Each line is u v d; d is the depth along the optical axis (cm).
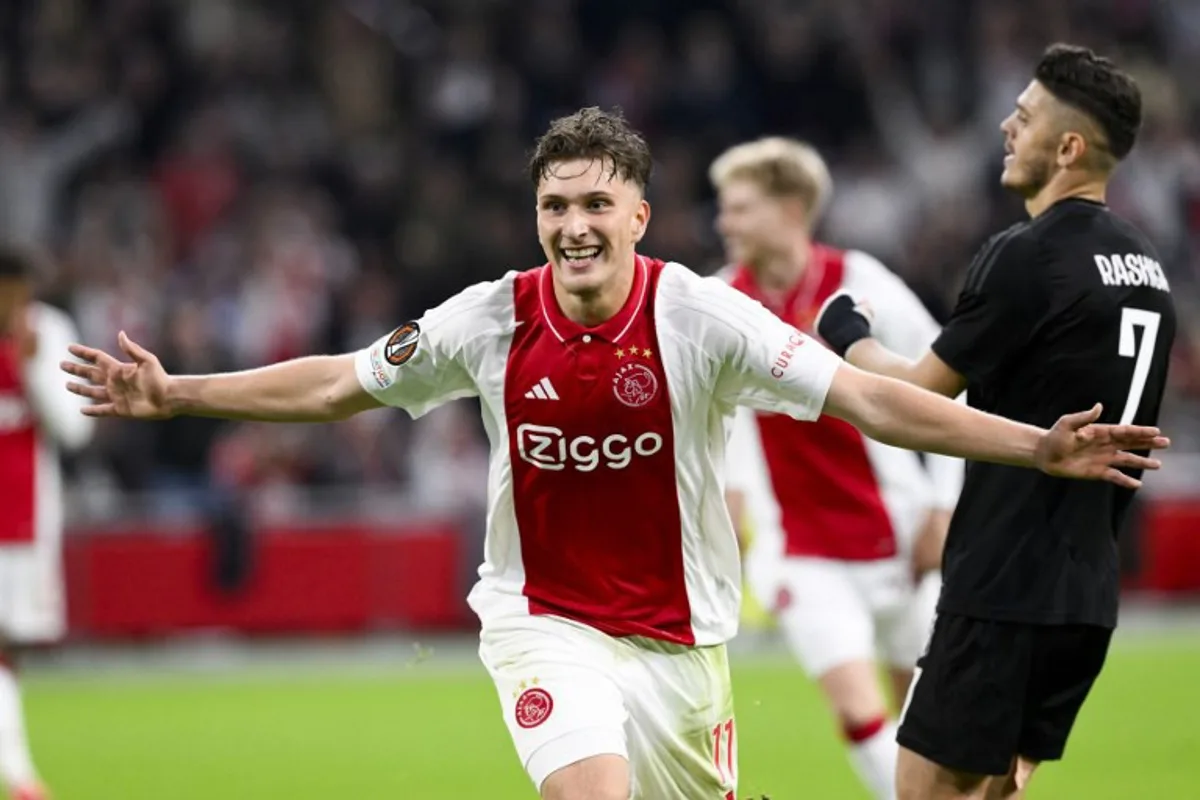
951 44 7531
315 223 6656
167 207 6669
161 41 7075
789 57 7169
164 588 5453
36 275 3145
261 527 5500
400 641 5625
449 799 3172
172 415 1845
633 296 1786
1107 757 3491
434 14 7412
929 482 2650
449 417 5909
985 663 1912
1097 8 7744
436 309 1834
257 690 4712
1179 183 7262
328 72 7212
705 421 1812
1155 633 5503
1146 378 1948
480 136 6950
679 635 1841
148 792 3247
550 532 1831
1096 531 1922
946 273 6606
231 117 6944
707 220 6819
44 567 3192
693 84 7088
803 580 2605
